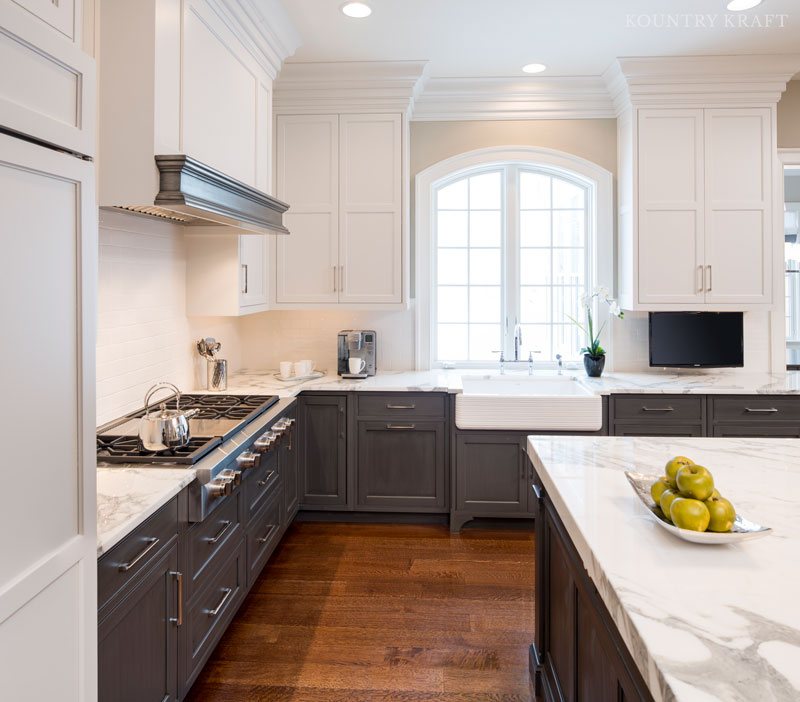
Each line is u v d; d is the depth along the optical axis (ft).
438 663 8.02
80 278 4.03
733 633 3.29
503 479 12.42
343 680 7.67
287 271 13.38
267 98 11.20
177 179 6.97
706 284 13.01
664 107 12.91
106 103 7.02
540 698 7.15
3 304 3.35
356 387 12.45
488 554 11.46
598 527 4.82
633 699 3.83
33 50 3.59
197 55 8.14
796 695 2.77
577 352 14.87
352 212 13.21
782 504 5.31
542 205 14.79
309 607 9.48
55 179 3.80
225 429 8.46
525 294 14.90
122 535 5.03
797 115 13.57
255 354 14.65
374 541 12.04
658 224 13.04
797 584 3.86
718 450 7.20
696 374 14.10
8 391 3.39
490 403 12.16
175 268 10.71
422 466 12.62
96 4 7.02
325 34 11.38
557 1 10.19
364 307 13.29
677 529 4.42
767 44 11.87
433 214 14.71
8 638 3.37
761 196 12.93
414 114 14.25
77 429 4.03
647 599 3.67
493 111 14.08
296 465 12.39
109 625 4.97
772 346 14.08
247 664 8.00
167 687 6.14
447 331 15.02
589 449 7.25
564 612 6.13
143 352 9.66
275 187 13.29
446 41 11.71
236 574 8.26
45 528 3.71
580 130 14.19
